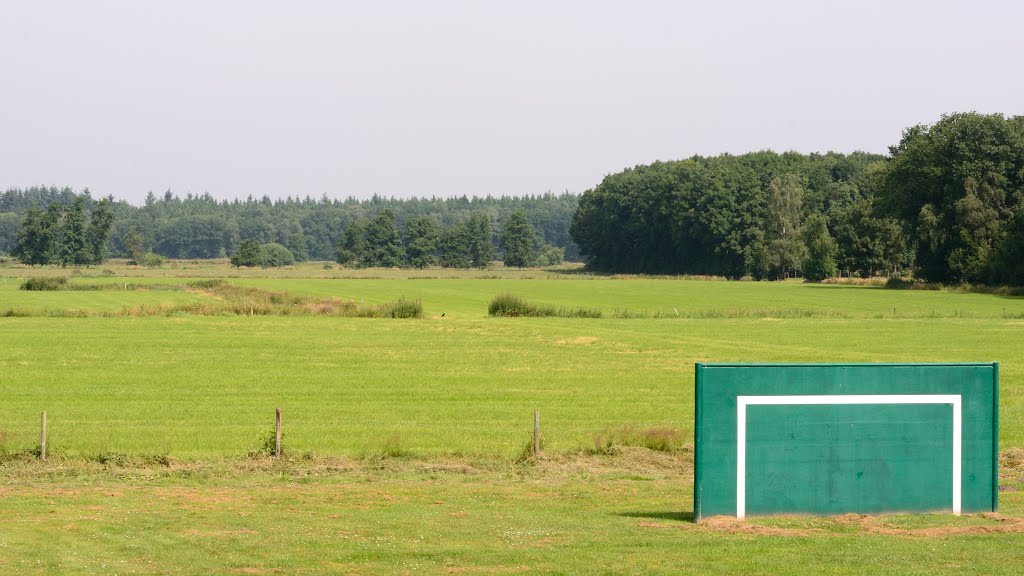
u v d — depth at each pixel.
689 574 13.32
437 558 14.48
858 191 194.88
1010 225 113.62
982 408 17.19
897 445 17.00
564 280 171.38
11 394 36.69
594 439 27.36
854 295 114.12
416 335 61.25
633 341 58.66
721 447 16.75
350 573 13.73
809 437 16.83
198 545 15.51
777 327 68.50
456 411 33.31
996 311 85.19
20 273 184.12
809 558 14.05
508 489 21.20
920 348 54.88
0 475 22.53
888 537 15.31
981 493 17.17
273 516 18.00
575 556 14.44
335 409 33.69
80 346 53.16
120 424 30.30
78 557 14.77
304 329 64.44
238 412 32.81
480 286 143.62
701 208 194.50
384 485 21.70
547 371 44.62
